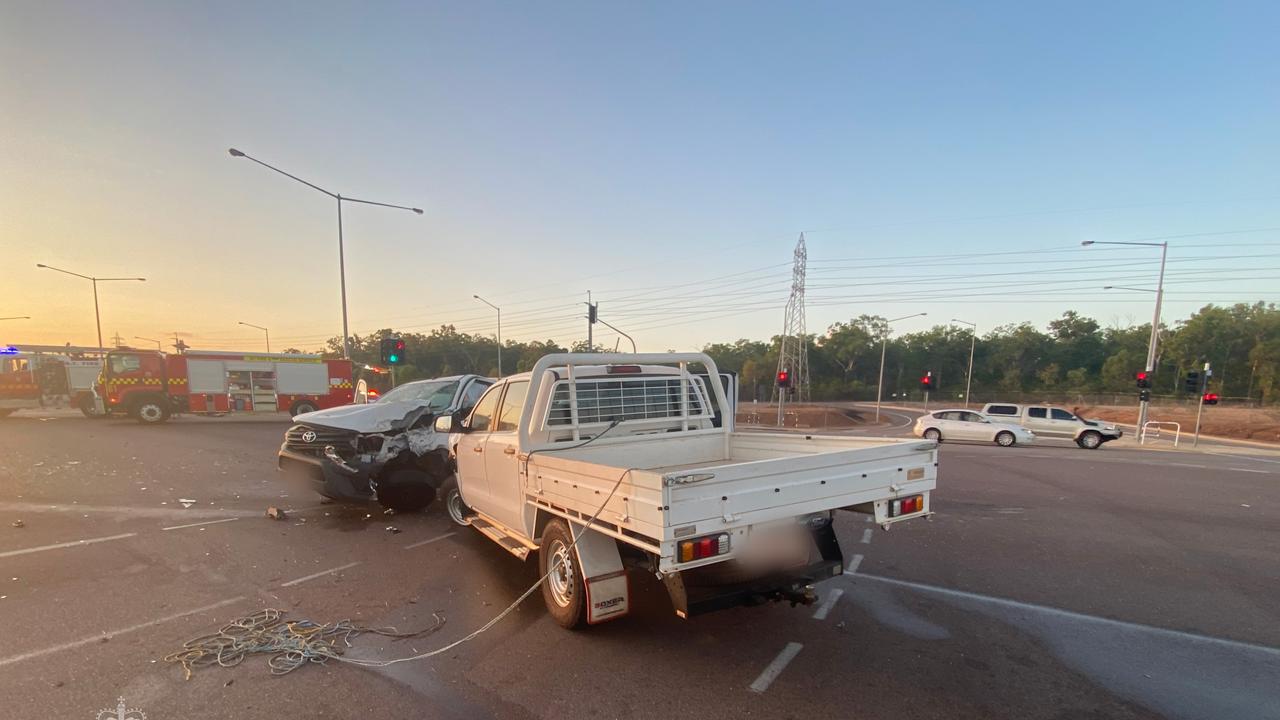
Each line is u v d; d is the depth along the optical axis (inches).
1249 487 453.7
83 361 1115.3
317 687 137.2
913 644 164.7
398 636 166.2
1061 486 454.9
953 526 311.3
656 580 201.8
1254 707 133.3
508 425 223.0
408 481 306.0
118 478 403.5
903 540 280.8
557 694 135.8
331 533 274.7
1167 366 3127.5
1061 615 187.5
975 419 1008.2
